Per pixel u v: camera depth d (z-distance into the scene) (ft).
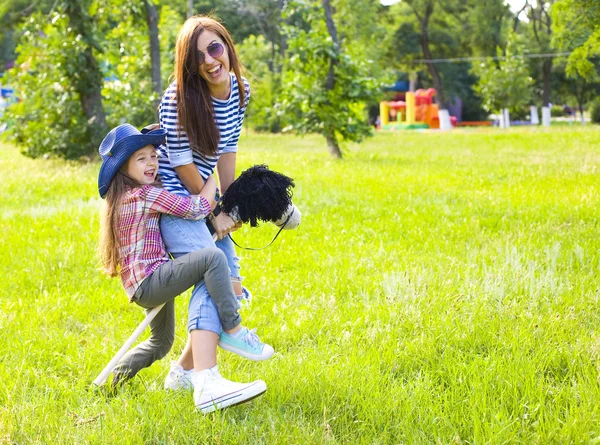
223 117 11.85
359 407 11.57
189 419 11.32
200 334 11.32
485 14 180.14
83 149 55.72
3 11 87.25
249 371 13.58
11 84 57.88
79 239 26.37
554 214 29.30
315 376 12.57
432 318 15.92
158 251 11.53
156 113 61.21
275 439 10.55
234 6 190.80
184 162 11.62
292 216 12.14
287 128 65.21
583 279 18.76
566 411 10.95
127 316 17.39
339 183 41.88
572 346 13.88
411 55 185.06
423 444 10.41
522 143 82.48
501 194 35.76
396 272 20.21
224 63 11.47
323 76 63.41
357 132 63.82
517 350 13.64
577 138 87.04
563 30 65.82
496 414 10.93
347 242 25.21
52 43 55.21
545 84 173.47
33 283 20.88
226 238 12.69
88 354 14.60
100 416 11.23
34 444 10.79
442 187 39.42
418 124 168.35
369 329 15.46
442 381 12.67
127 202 11.44
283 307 17.43
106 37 59.00
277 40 190.29
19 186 41.24
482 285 18.34
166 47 81.66
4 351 14.84
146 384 13.03
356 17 136.46
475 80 213.05
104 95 59.16
